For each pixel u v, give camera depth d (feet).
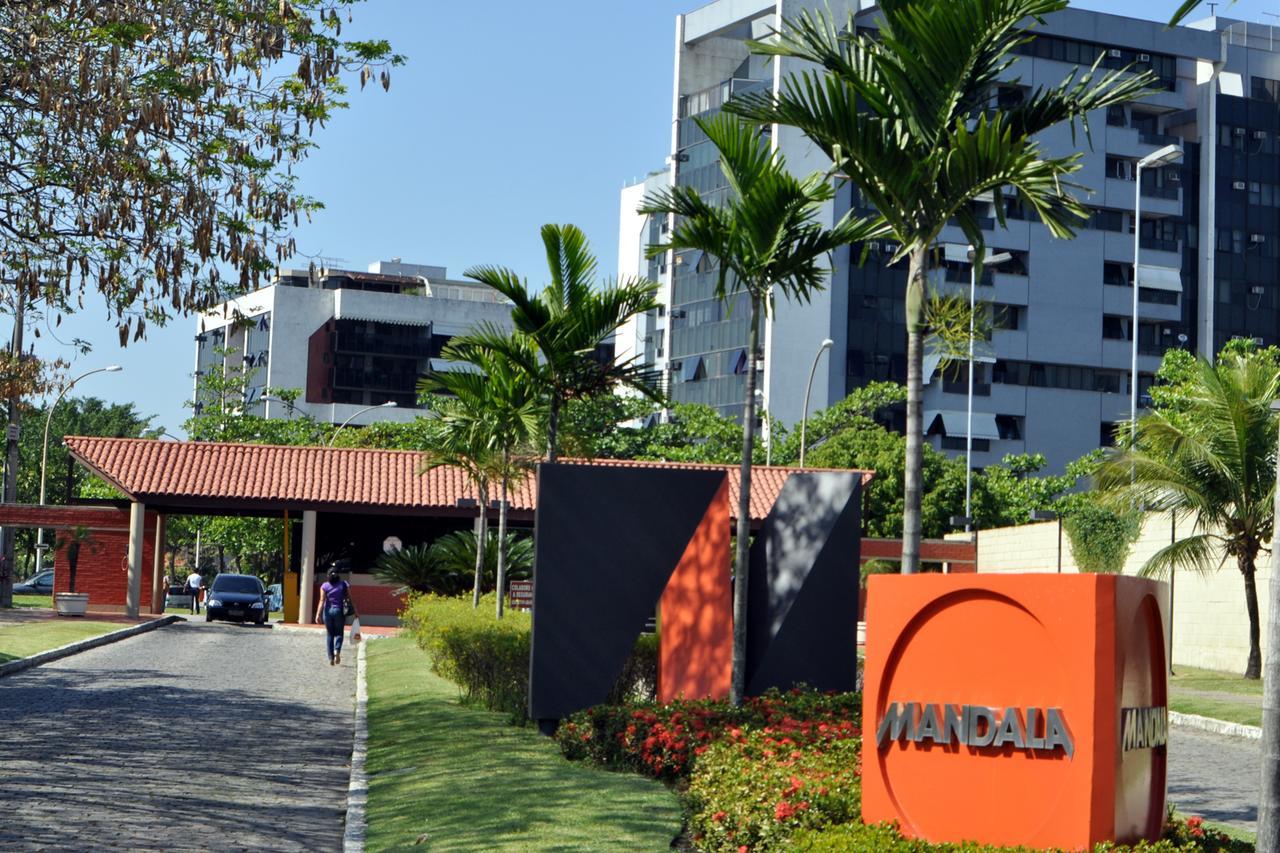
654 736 43.73
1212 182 282.56
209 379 234.38
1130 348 278.67
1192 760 60.23
